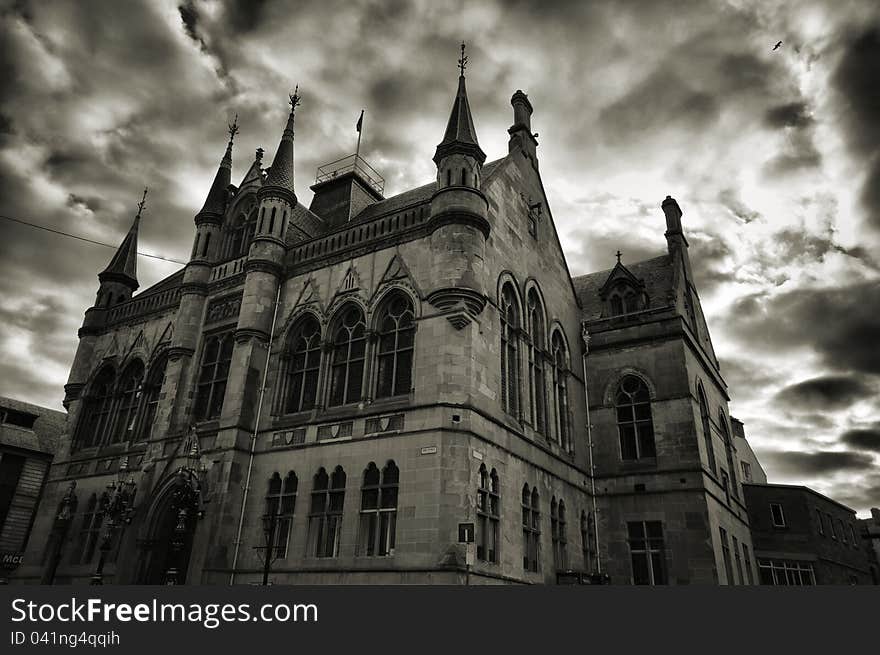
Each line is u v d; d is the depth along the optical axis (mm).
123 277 43531
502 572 24219
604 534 33656
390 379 27094
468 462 23547
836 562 49125
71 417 39156
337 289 30531
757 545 46281
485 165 36312
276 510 27109
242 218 37812
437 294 26016
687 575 30750
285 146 36344
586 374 37875
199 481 28562
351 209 39594
